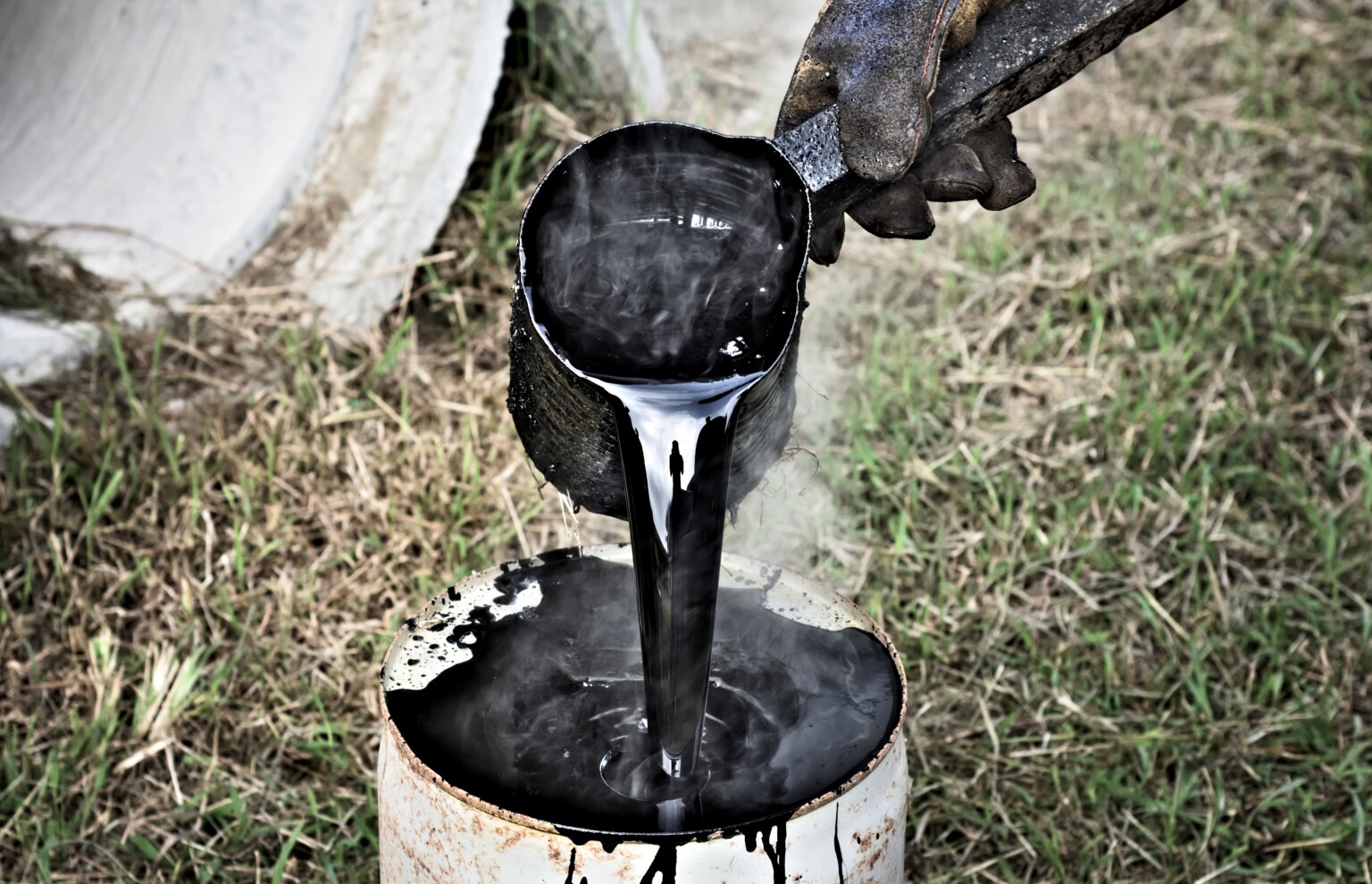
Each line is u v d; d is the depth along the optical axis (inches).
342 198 154.7
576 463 73.2
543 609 84.0
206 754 112.8
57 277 155.1
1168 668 119.9
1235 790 111.7
